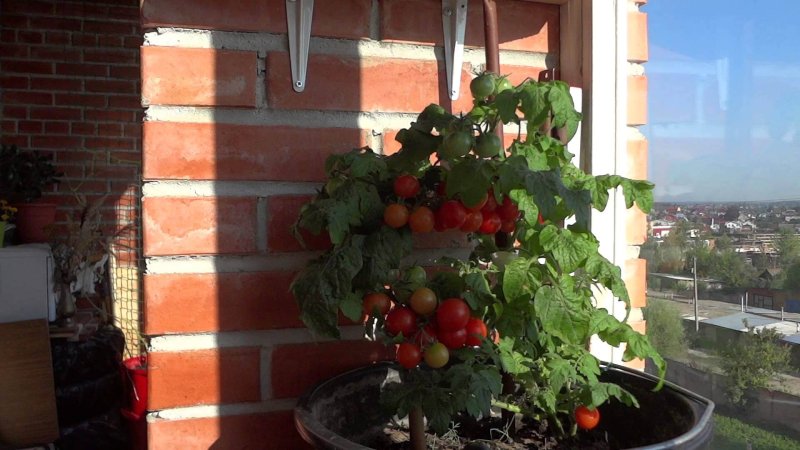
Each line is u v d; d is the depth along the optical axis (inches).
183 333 36.9
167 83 36.3
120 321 136.8
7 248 109.2
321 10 39.1
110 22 151.9
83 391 105.5
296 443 38.6
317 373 39.1
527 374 32.7
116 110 152.3
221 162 37.1
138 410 82.0
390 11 40.5
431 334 29.4
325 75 39.2
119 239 149.5
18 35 146.6
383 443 36.3
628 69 46.2
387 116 40.7
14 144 139.0
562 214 31.3
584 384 31.9
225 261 37.6
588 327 29.4
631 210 46.8
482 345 29.6
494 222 31.6
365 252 29.1
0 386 93.5
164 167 36.2
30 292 106.3
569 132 30.4
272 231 38.0
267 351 38.2
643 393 35.4
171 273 36.7
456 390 27.1
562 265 30.0
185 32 36.7
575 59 44.1
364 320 38.7
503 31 43.6
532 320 31.1
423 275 30.6
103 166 151.4
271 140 38.0
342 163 33.3
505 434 36.0
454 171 28.8
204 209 36.9
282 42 38.3
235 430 37.7
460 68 42.0
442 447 35.5
